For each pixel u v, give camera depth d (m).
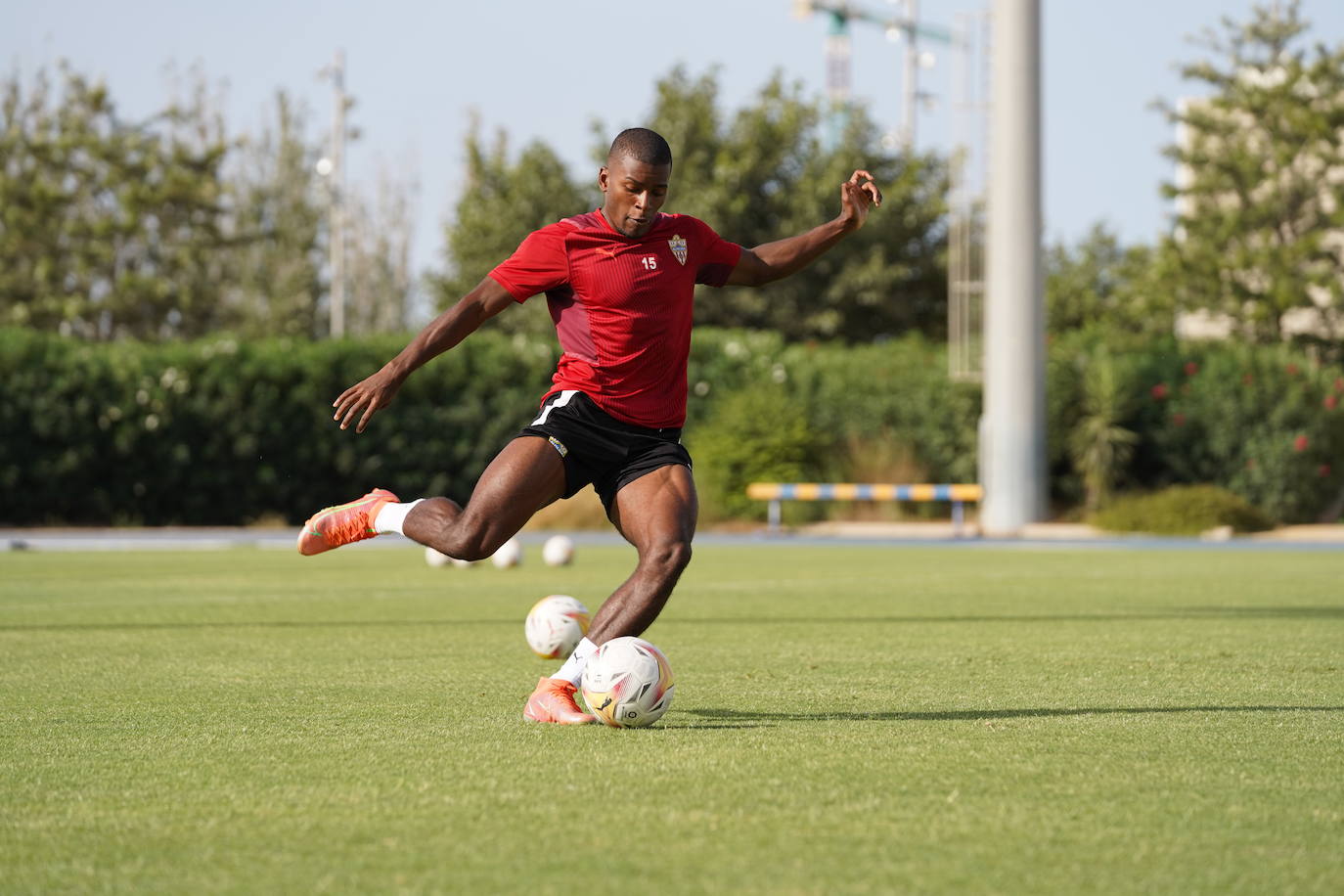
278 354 100.88
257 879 11.39
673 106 141.88
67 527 99.25
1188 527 88.75
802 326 135.12
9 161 167.38
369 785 14.98
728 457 98.56
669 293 19.12
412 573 55.88
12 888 11.26
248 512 101.12
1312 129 123.69
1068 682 24.06
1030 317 88.88
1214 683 23.95
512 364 103.19
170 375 98.75
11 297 157.38
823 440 101.56
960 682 24.05
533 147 144.75
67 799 14.41
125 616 37.38
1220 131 129.88
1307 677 24.73
